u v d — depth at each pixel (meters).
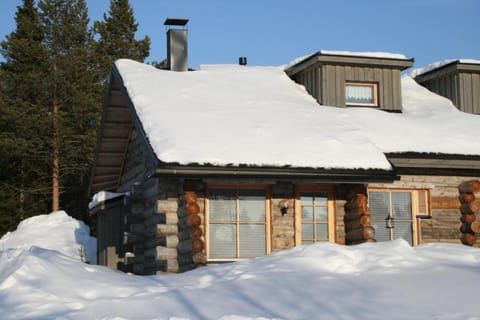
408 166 13.60
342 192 13.51
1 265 9.20
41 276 8.45
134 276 9.56
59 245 23.17
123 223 16.00
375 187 13.86
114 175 18.44
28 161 31.34
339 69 16.62
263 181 12.66
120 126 16.38
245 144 12.41
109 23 35.38
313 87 16.77
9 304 7.59
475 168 14.09
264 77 17.11
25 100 31.31
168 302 7.71
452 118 16.00
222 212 12.78
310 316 7.17
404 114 16.62
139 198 14.67
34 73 30.05
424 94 18.38
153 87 14.39
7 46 31.27
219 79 16.05
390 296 7.75
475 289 7.85
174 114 13.15
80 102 30.41
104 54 34.03
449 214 14.15
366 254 9.54
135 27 36.03
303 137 13.11
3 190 30.73
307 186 13.33
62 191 31.56
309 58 16.66
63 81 30.39
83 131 32.09
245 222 12.88
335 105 16.45
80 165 31.89
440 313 7.11
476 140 14.44
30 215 30.80
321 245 9.80
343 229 13.41
